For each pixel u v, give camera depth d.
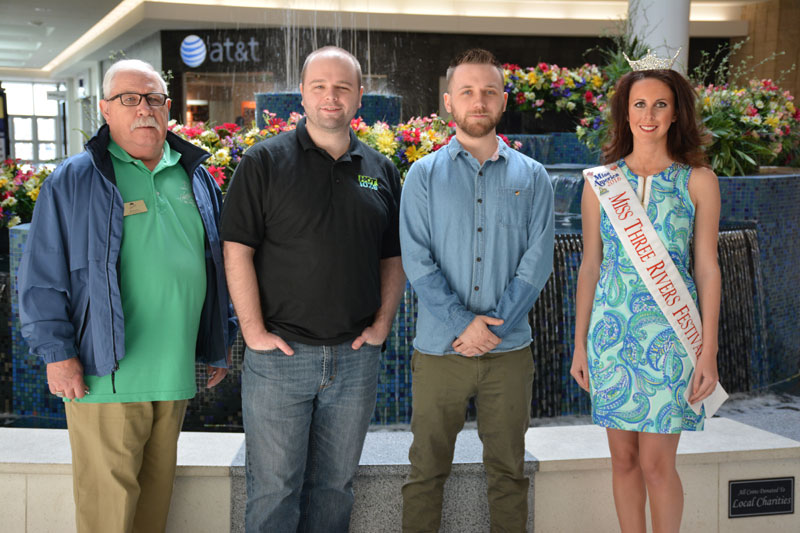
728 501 2.74
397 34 14.07
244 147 4.56
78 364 2.12
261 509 2.33
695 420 2.28
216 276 2.36
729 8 14.98
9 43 17.86
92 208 2.13
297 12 13.55
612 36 7.17
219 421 3.57
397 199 2.48
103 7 13.27
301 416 2.32
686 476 2.71
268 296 2.27
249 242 2.24
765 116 5.62
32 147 26.98
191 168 2.34
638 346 2.24
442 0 14.23
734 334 4.11
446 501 2.64
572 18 14.37
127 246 2.18
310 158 2.27
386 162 2.47
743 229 4.30
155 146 2.24
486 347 2.30
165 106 2.28
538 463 2.63
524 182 2.38
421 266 2.34
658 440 2.25
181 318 2.24
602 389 2.30
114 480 2.17
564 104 6.75
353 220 2.27
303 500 2.53
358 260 2.28
